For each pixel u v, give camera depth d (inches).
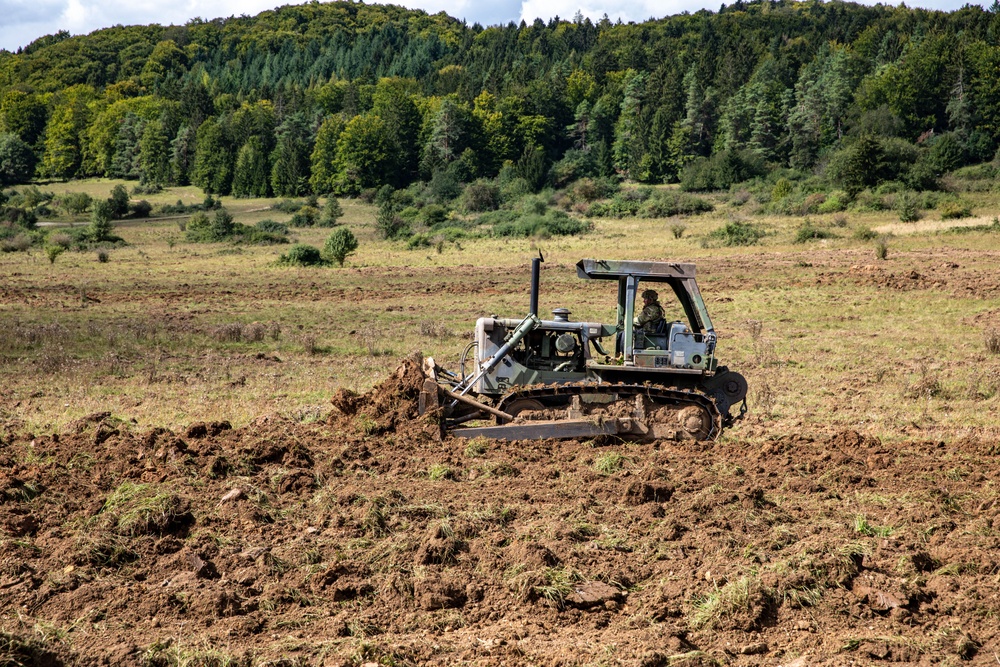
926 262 1844.2
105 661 278.8
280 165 6845.5
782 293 1488.7
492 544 367.9
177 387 758.5
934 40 6505.9
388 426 529.0
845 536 376.8
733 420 543.5
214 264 2271.2
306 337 1008.2
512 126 7657.5
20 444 520.4
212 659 277.3
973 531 374.9
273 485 440.5
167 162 7751.0
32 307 1390.3
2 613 312.0
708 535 373.7
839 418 645.3
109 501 404.5
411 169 7273.6
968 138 5935.0
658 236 2970.0
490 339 548.7
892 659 282.7
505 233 3272.6
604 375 539.8
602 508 411.5
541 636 298.5
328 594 328.8
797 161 6220.5
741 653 287.3
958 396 719.7
